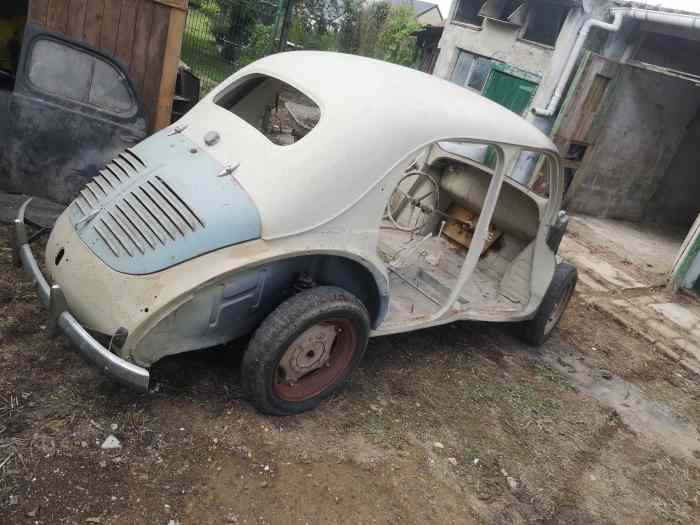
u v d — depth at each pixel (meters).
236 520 2.36
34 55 4.06
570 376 4.56
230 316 2.64
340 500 2.62
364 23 16.50
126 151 3.05
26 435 2.42
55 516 2.15
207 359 3.21
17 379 2.70
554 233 4.34
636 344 5.64
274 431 2.88
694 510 3.39
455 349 4.33
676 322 6.37
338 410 3.19
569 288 4.77
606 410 4.20
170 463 2.51
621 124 9.68
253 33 9.46
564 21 8.97
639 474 3.57
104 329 2.41
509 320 4.24
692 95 10.37
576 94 8.75
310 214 2.64
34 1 4.03
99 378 2.84
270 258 2.54
